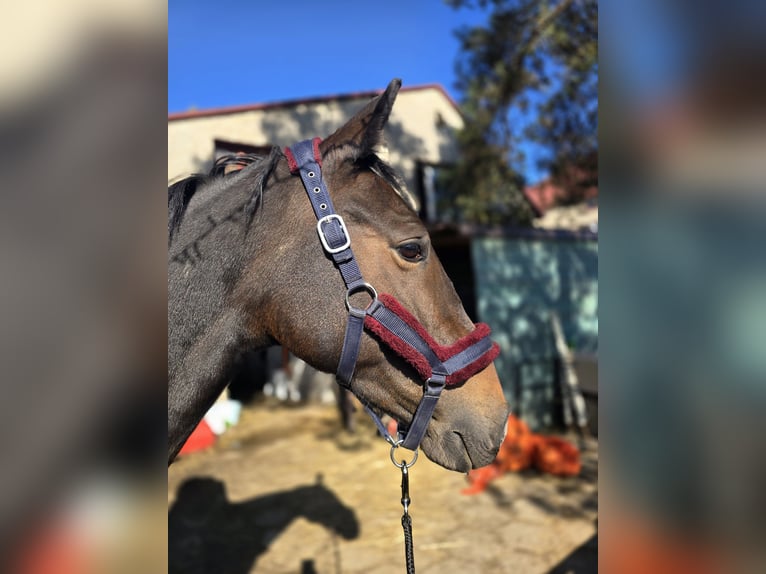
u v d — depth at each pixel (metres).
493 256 5.91
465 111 7.11
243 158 1.54
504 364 5.79
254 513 3.91
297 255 1.26
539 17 6.18
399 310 1.23
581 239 6.75
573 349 6.13
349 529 3.55
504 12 6.20
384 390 1.31
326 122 7.54
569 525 3.43
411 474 4.55
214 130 6.58
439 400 1.29
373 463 4.91
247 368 9.50
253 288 1.29
